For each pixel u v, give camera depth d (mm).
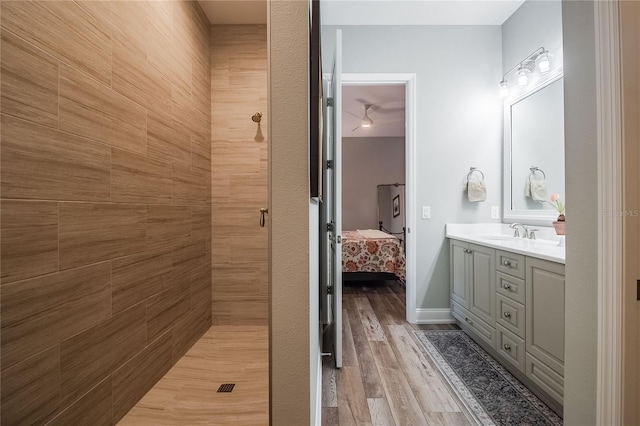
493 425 1525
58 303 1207
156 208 1914
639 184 1020
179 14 2223
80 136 1327
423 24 2990
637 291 1021
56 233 1202
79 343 1305
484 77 3018
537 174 2578
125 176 1623
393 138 7223
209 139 2756
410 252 3023
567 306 1214
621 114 1014
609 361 1036
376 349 2383
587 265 1117
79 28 1323
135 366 1684
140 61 1760
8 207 1027
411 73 2994
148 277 1819
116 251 1543
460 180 3027
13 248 1041
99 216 1431
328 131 2557
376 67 2996
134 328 1679
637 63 1017
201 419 1555
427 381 1919
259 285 2826
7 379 1015
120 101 1587
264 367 2084
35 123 1123
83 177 1340
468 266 2584
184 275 2287
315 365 1529
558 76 2346
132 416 1580
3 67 1016
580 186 1145
